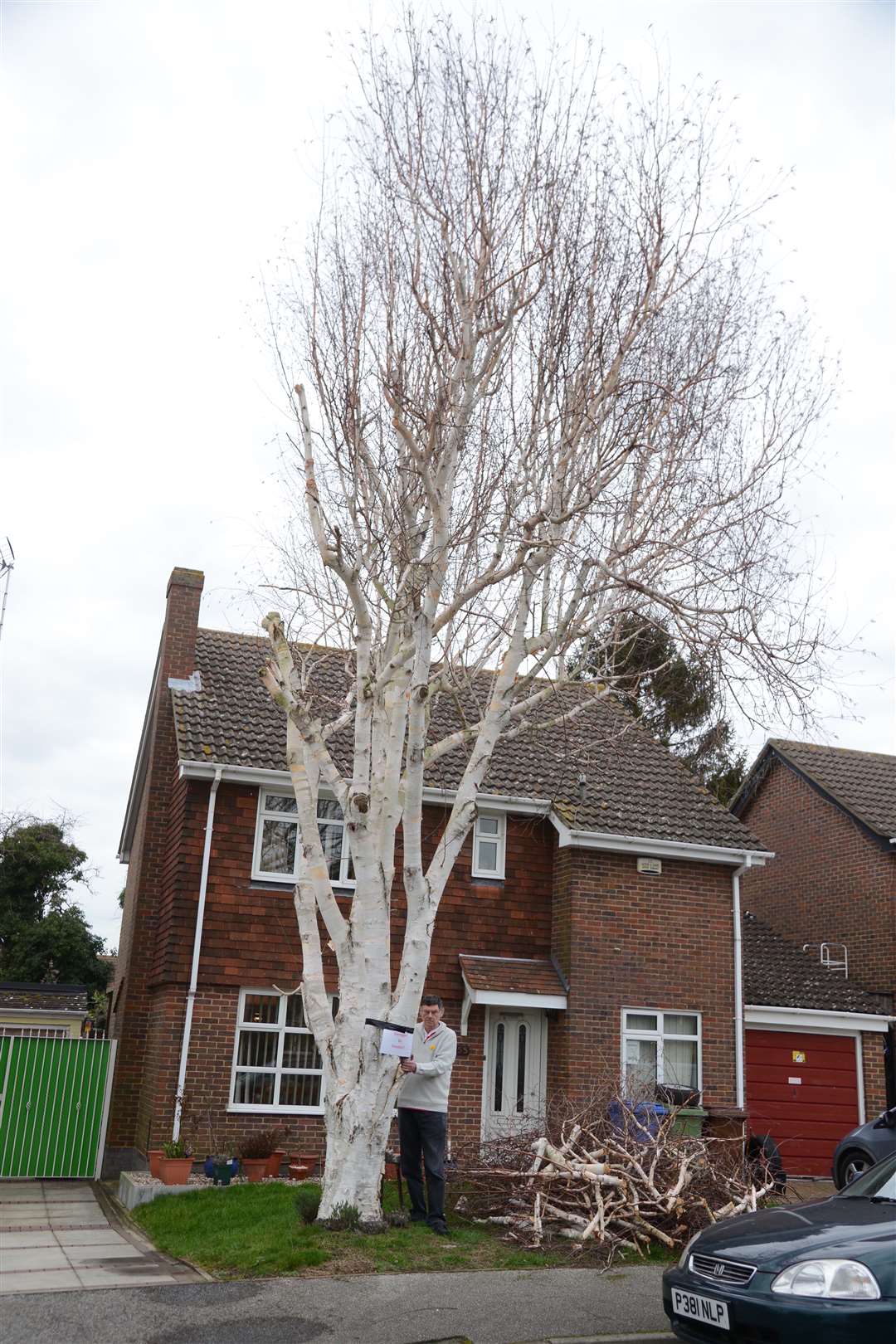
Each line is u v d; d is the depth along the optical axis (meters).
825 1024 18.86
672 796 18.97
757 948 20.78
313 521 10.73
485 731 10.98
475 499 11.16
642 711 20.62
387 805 10.73
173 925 15.32
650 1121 11.64
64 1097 15.92
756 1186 12.02
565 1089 15.93
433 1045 10.45
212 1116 14.84
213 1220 10.73
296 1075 15.49
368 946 10.23
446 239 10.92
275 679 11.12
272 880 15.98
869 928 20.66
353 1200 9.81
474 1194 11.09
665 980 17.09
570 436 11.03
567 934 16.84
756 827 24.53
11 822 33.81
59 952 32.38
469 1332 7.44
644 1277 9.09
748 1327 6.21
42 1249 10.14
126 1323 7.28
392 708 10.94
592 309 11.16
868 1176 7.95
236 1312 7.60
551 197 11.20
